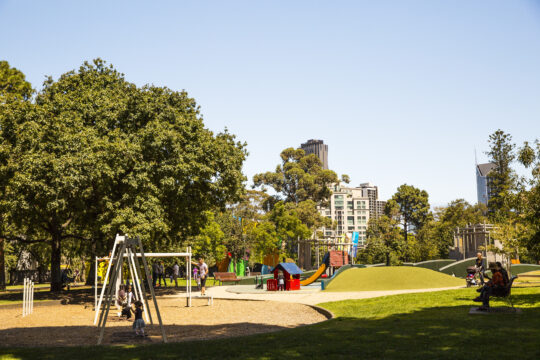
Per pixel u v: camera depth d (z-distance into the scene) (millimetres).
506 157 81938
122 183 29766
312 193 115250
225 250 71125
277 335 12781
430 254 93438
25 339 14250
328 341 11273
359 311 18406
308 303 23516
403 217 119375
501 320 13070
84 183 26359
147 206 28156
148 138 29281
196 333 14898
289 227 88438
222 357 9859
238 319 18672
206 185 33375
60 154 26453
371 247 93188
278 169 119188
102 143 27219
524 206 19344
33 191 25938
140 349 11375
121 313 20391
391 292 27859
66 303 28234
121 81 34625
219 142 34594
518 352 9016
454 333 11375
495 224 29453
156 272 42406
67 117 28438
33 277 72000
